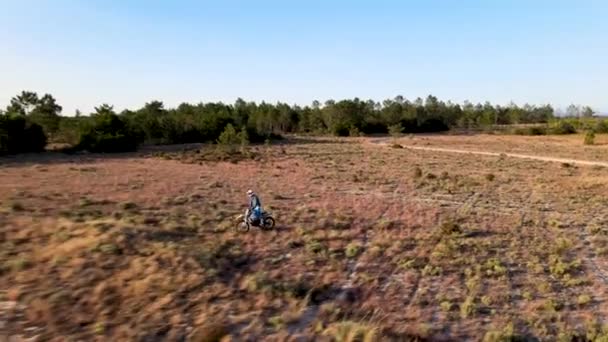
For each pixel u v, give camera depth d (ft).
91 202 82.23
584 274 54.29
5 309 32.60
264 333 33.47
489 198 105.70
